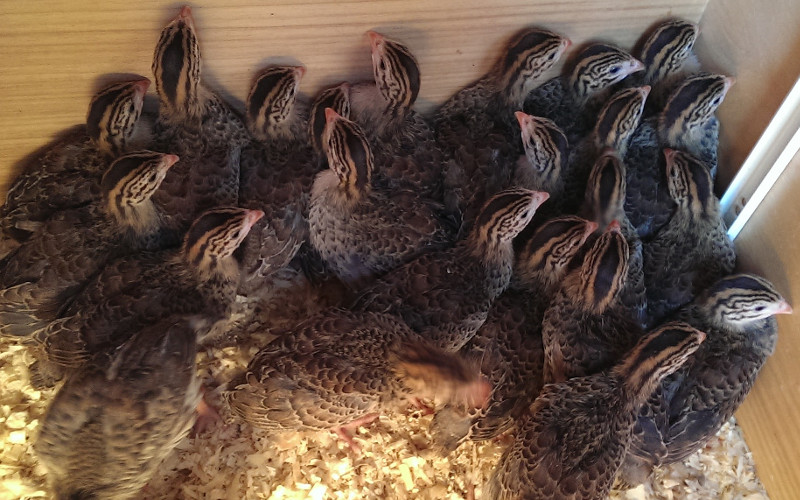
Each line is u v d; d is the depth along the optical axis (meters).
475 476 0.47
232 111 0.49
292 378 0.42
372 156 0.48
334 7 0.43
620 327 0.48
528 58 0.49
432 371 0.42
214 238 0.44
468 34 0.48
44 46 0.42
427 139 0.52
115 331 0.43
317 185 0.49
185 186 0.48
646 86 0.51
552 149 0.50
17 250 0.45
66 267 0.45
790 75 0.43
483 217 0.47
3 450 0.45
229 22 0.43
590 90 0.52
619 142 0.51
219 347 0.50
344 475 0.46
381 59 0.46
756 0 0.45
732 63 0.49
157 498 0.44
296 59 0.47
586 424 0.42
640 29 0.51
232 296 0.47
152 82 0.46
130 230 0.46
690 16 0.50
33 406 0.47
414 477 0.47
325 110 0.47
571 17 0.48
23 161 0.49
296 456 0.46
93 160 0.47
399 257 0.49
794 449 0.45
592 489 0.41
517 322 0.48
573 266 0.50
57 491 0.40
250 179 0.49
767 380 0.47
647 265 0.51
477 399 0.43
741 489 0.48
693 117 0.50
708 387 0.46
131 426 0.39
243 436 0.47
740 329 0.47
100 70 0.44
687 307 0.48
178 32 0.41
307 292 0.52
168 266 0.45
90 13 0.40
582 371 0.46
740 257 0.49
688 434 0.45
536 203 0.47
